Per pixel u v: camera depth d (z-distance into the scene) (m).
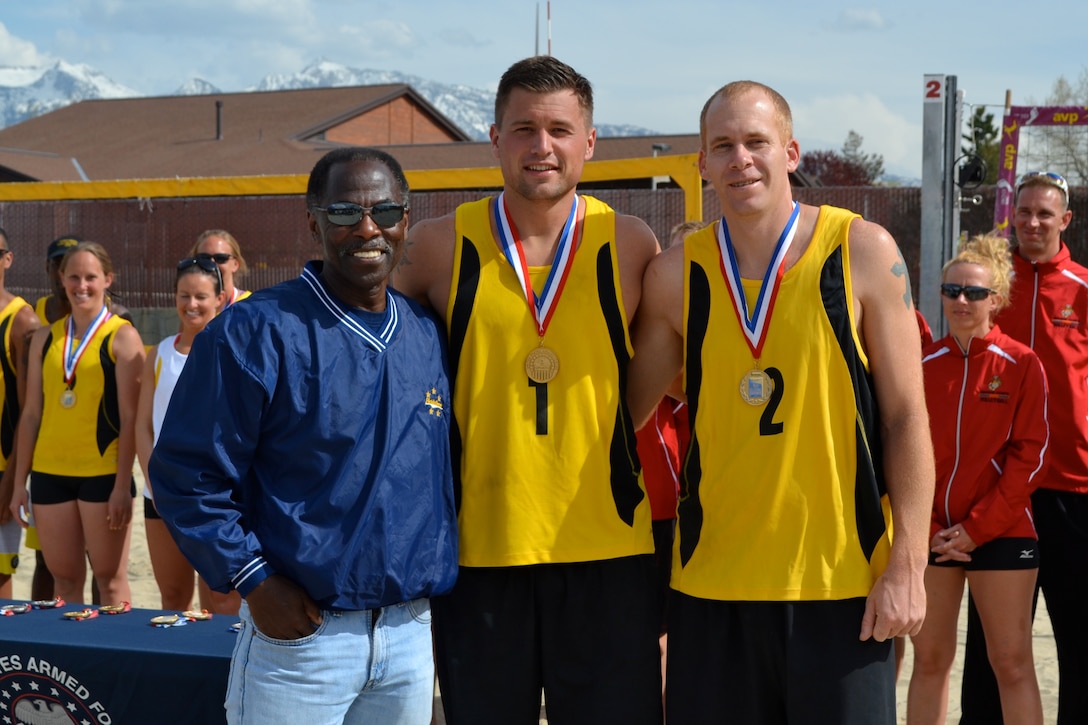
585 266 3.13
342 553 2.59
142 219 14.83
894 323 2.91
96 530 4.98
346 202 2.63
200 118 41.56
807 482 2.88
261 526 2.63
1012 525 3.77
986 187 12.06
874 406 2.93
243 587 2.54
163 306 14.77
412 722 2.79
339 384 2.62
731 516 2.93
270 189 14.23
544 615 3.07
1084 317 4.26
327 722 2.63
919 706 3.92
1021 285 4.36
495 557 3.02
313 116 40.16
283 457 2.62
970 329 3.87
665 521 4.09
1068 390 4.18
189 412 2.58
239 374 2.57
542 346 3.07
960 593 3.88
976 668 4.13
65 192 15.12
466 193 13.00
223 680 3.03
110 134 41.25
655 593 3.16
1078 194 11.58
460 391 3.08
